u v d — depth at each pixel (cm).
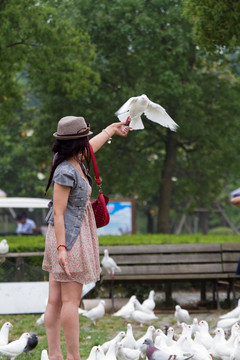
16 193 3928
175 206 4544
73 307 661
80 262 657
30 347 958
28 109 3756
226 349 926
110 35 2788
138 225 6256
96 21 2816
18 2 2012
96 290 1516
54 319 693
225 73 3136
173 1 2797
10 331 1166
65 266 643
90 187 675
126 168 3048
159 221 3116
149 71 2747
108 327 1240
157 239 1753
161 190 3120
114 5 2786
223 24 1378
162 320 1338
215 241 1744
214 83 2998
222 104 2992
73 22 2755
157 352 786
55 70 2388
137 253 1486
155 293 1631
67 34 2250
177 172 3781
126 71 2847
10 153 3838
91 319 1242
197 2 1365
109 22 2805
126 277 1428
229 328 1139
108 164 2975
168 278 1435
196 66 3036
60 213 653
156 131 2969
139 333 1176
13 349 929
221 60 3005
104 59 2959
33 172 3791
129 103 676
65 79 2467
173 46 2772
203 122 2828
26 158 3875
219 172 3222
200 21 1395
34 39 2112
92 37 2830
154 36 2739
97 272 679
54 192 655
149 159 3403
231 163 3159
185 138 2992
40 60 2183
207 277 1446
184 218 4616
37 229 2739
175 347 906
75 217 662
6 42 2042
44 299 1343
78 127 665
